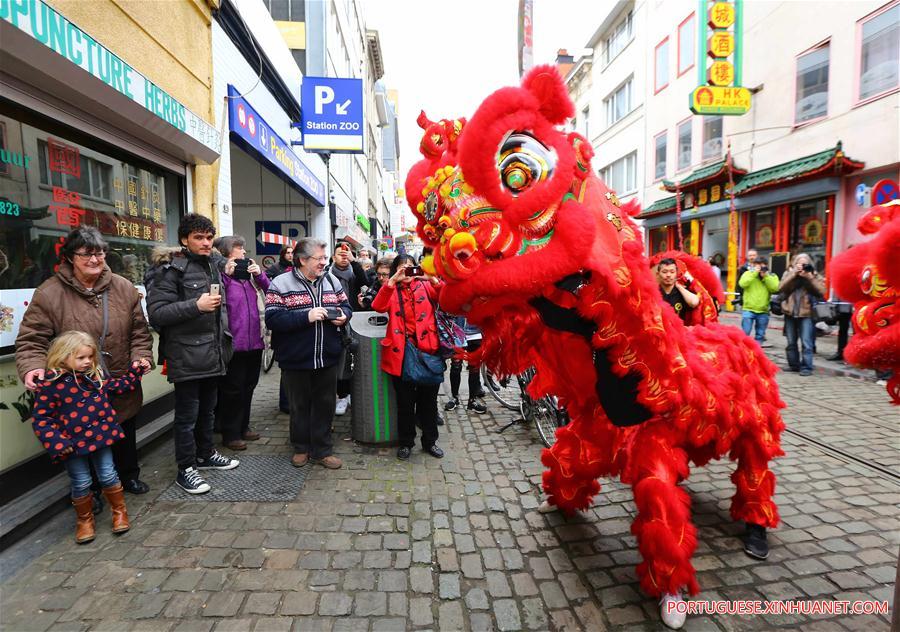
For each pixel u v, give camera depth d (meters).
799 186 10.78
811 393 5.77
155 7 4.41
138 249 4.46
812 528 2.88
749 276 8.35
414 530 2.87
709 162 14.30
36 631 2.07
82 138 3.72
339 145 9.02
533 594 2.33
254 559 2.58
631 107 18.70
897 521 2.95
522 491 3.38
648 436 2.19
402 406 3.91
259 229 11.87
